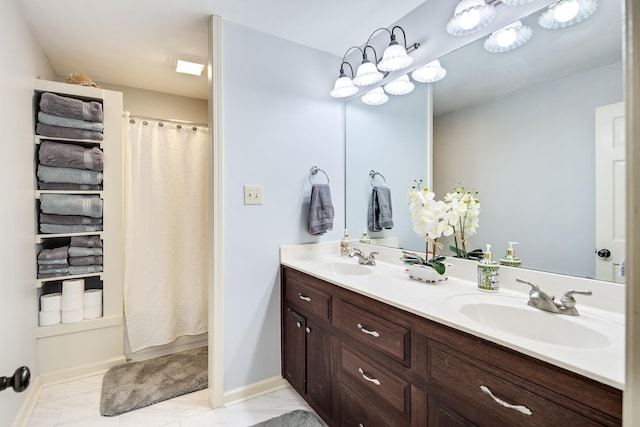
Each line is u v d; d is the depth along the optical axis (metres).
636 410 0.39
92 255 2.13
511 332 1.08
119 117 2.19
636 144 0.38
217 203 1.74
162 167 2.38
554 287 1.16
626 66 0.39
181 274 2.45
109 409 1.71
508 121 1.32
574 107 1.12
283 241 1.98
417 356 1.06
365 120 2.08
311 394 1.67
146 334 2.30
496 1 1.33
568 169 1.14
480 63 1.41
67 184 2.04
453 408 0.95
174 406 1.76
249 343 1.87
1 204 1.36
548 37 1.19
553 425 0.72
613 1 1.04
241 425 1.60
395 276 1.57
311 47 2.06
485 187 1.40
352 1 1.61
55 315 2.00
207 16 1.71
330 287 1.51
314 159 2.09
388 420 1.18
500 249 1.35
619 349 0.77
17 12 1.55
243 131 1.82
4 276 1.38
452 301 1.15
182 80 2.52
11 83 1.49
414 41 1.71
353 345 1.37
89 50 2.04
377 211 1.99
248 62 1.82
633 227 0.39
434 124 1.63
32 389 1.77
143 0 1.56
